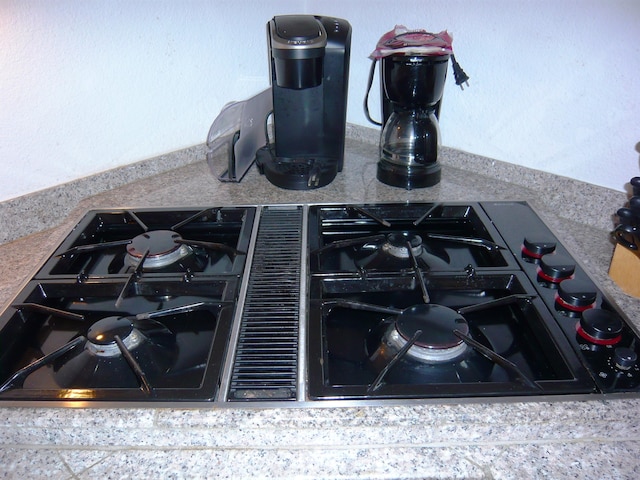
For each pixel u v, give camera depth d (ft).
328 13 4.55
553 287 2.62
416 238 3.06
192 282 2.67
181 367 2.28
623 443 2.02
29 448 2.01
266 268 2.81
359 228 3.51
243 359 2.19
